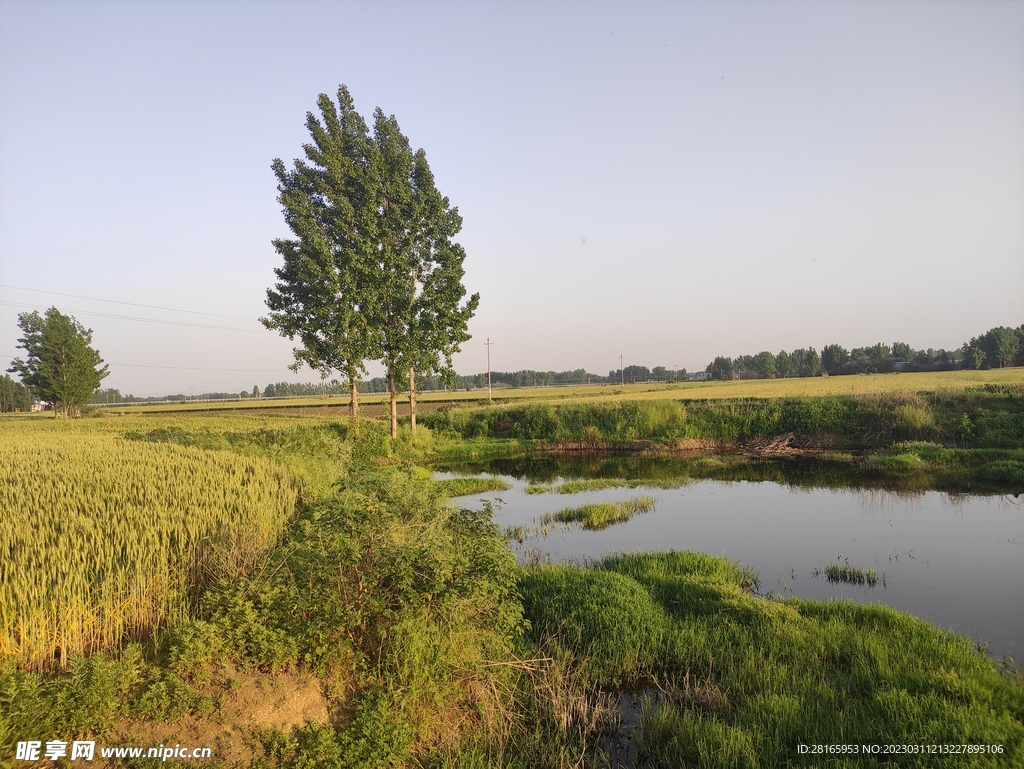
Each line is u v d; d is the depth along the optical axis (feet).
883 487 64.03
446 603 19.80
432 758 17.58
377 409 197.98
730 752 17.72
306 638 19.21
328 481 51.34
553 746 18.72
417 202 91.56
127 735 15.20
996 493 58.34
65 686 15.52
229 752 15.66
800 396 112.68
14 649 17.74
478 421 128.47
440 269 92.48
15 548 22.26
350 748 16.39
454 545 23.47
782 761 17.54
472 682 20.33
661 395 160.04
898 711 18.62
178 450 58.23
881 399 94.73
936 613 28.89
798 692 20.79
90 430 107.55
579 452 107.65
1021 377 150.41
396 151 90.84
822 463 82.99
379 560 20.33
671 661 24.29
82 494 31.65
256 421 140.05
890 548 40.55
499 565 21.93
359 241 85.05
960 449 77.46
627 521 51.29
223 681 17.79
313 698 18.22
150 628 20.84
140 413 211.20
